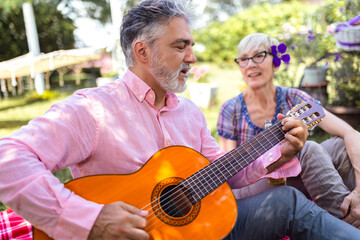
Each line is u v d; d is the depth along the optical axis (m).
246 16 12.88
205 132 1.86
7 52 14.48
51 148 1.29
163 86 1.59
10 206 1.19
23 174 1.19
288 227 1.58
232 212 1.47
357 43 3.86
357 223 1.90
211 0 18.34
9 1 11.31
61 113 1.36
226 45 13.28
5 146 1.21
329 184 1.99
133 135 1.51
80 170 1.49
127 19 1.58
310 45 5.25
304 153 2.07
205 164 1.58
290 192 1.61
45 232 1.23
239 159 1.59
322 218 1.52
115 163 1.47
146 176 1.45
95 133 1.43
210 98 6.84
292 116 1.74
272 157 1.68
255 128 2.45
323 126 2.28
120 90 1.56
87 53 8.06
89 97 1.46
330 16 5.79
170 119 1.68
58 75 14.91
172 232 1.37
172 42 1.53
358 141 2.09
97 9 17.50
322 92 4.79
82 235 1.19
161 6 1.51
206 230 1.41
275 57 2.39
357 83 4.66
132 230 1.18
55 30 16.03
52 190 1.20
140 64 1.59
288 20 11.41
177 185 1.48
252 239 1.63
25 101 10.27
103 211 1.21
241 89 5.12
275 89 2.49
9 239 1.81
